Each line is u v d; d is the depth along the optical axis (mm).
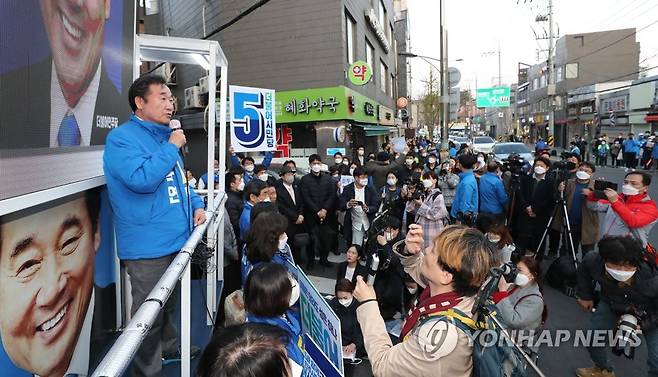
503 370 1603
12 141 1550
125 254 2301
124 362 1063
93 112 2488
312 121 12648
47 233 1951
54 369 2025
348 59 13477
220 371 1255
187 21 15047
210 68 3580
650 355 3201
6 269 1621
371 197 7113
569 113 40906
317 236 7094
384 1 23266
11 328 1661
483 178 6855
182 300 2070
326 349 2518
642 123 28750
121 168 2107
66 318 2150
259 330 1387
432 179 6754
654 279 3066
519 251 6043
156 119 2320
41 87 1812
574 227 6367
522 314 3221
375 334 1900
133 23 3326
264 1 6535
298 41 12562
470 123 65438
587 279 3660
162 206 2342
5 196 1493
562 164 6719
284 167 6934
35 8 1772
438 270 1781
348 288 4070
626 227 4703
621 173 19641
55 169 1943
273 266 2311
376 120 18125
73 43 2195
